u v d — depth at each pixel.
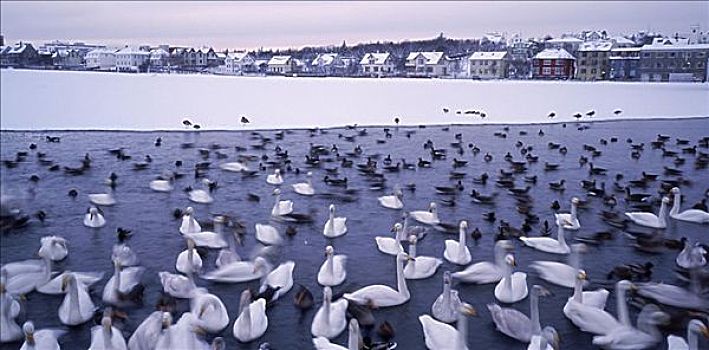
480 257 15.16
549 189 22.62
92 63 86.81
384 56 109.31
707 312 11.33
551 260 14.77
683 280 13.21
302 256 15.23
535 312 10.72
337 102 54.81
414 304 12.25
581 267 14.38
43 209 19.30
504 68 93.88
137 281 12.92
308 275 13.89
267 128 40.97
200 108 49.09
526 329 10.59
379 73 104.75
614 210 19.17
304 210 19.70
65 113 44.31
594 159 29.09
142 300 12.29
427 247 15.98
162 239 16.45
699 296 12.16
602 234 16.27
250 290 11.95
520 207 19.33
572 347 10.61
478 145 34.28
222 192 22.11
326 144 34.19
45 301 12.09
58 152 30.27
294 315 11.66
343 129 40.91
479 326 11.29
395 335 11.03
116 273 12.20
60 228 17.36
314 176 24.75
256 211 19.66
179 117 44.50
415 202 20.84
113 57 89.25
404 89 67.12
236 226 17.02
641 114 41.78
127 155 29.11
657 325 10.91
